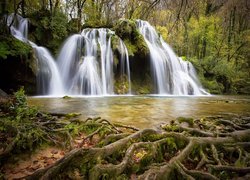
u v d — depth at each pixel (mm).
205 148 3002
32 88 14117
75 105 9156
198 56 29422
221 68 24781
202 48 28875
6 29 13023
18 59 12938
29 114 5121
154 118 6422
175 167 2396
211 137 3275
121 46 17828
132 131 4648
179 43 26906
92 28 20703
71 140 3674
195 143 2947
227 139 3232
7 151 3025
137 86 18625
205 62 25484
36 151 3424
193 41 28828
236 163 2754
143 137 3199
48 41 17281
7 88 13406
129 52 18000
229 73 24969
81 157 2455
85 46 17578
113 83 17469
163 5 8070
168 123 5559
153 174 2221
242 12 9523
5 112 5238
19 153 3242
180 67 21812
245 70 27156
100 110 7812
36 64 14133
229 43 26703
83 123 4727
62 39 17844
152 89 18969
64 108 8172
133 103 10508
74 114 6336
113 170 2324
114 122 5629
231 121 4934
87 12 25578
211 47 27453
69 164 2346
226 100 13914
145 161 2713
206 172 2430
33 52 14195
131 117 6500
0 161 2934
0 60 12570
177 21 8516
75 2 22891
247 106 10430
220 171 2533
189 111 8211
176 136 3143
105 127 4293
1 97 7707
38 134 3686
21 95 5996
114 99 12539
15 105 5496
